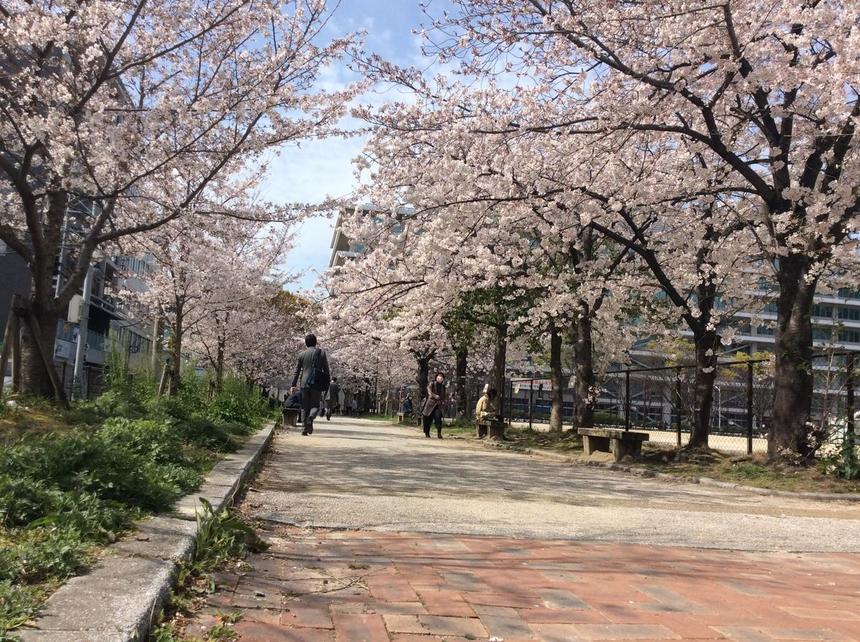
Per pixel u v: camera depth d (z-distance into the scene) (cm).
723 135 1181
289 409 1969
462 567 421
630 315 2012
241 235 1341
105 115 988
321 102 1103
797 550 543
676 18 946
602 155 1172
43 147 945
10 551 297
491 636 304
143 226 1034
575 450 1530
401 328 2028
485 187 1190
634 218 1472
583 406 1725
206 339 2753
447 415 3719
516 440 1830
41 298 932
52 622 235
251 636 282
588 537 537
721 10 953
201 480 586
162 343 2033
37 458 433
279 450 1155
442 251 1340
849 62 874
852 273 1398
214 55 1044
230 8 1024
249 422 1391
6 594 249
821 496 890
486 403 1945
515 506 675
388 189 1328
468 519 582
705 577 430
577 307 1481
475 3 980
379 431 2241
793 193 1051
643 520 634
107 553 333
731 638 317
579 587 390
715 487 991
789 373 1079
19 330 891
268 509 579
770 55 995
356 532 511
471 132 1059
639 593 384
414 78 1134
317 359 1606
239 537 429
